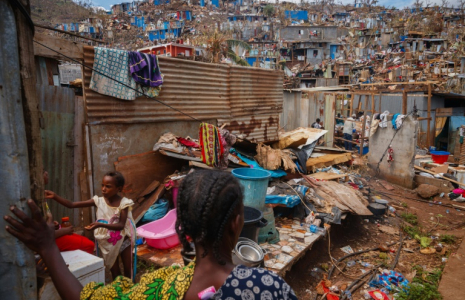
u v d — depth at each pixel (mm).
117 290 1141
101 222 3582
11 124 1350
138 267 4566
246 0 80938
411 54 39469
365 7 84062
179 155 6105
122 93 5520
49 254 1185
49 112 4852
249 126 8711
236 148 8375
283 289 1013
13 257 1385
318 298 4664
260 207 5246
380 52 47219
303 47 45969
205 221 1035
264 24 62594
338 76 36062
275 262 4660
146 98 6031
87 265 2586
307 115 14633
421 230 7434
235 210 1077
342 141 15750
